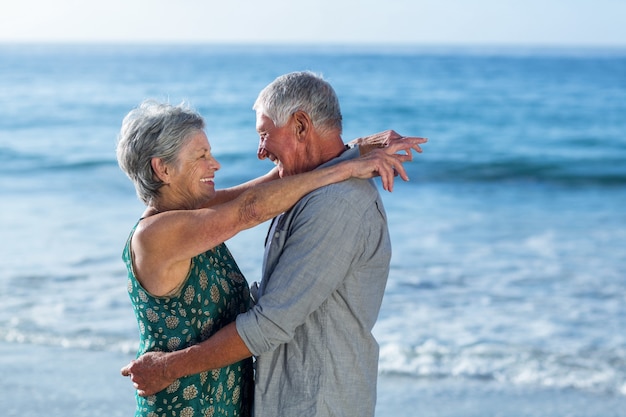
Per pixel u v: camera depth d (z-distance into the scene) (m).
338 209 2.30
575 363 5.98
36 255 9.11
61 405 5.04
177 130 2.32
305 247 2.30
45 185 15.59
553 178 17.39
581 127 27.64
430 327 6.74
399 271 8.70
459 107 34.75
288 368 2.37
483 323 6.88
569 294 7.87
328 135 2.47
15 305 7.13
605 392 5.48
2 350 6.04
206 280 2.36
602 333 6.67
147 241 2.29
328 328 2.36
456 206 13.57
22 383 5.38
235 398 2.47
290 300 2.28
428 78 57.31
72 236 10.26
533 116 31.17
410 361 5.98
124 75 59.56
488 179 17.28
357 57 130.00
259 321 2.28
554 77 59.41
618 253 9.73
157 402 2.36
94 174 17.12
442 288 8.02
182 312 2.33
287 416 2.35
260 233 9.80
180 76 58.78
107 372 5.62
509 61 106.25
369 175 2.37
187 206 2.40
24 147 21.80
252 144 21.50
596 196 15.13
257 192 2.33
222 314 2.41
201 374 2.35
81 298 7.40
